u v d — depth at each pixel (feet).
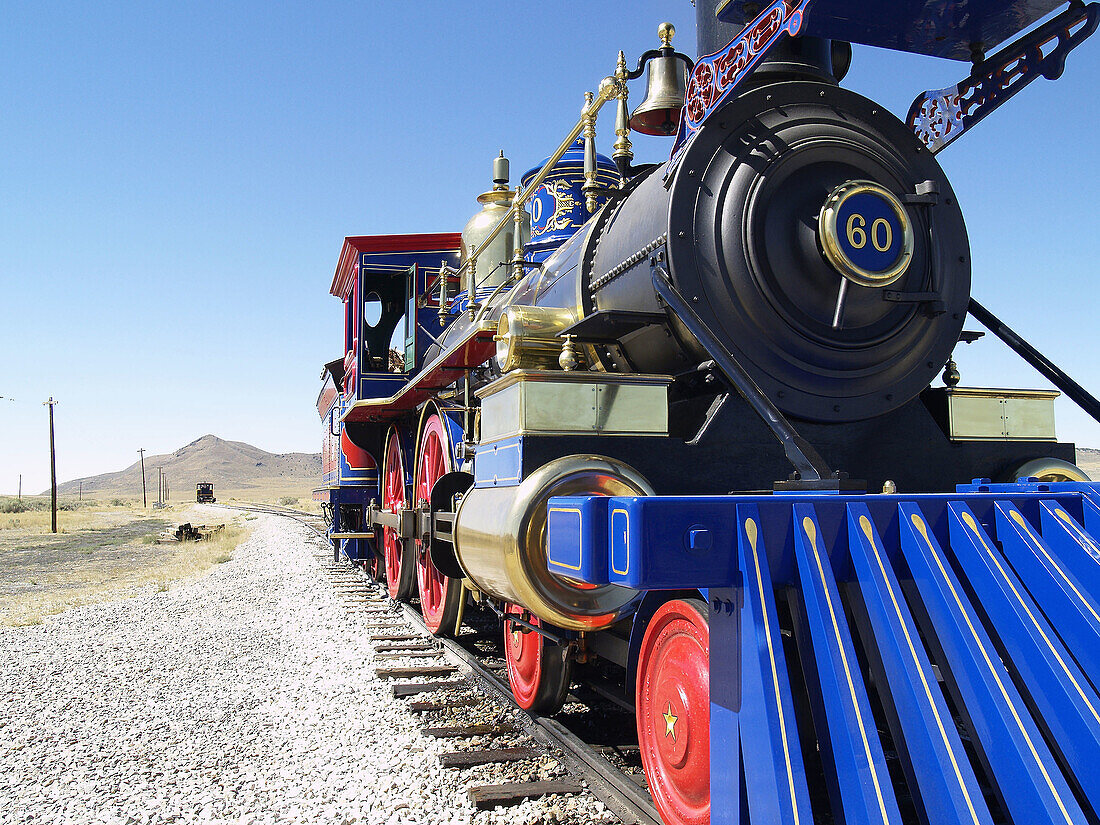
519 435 10.77
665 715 9.41
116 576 50.06
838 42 14.99
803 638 7.75
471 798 11.29
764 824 6.87
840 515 7.97
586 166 14.90
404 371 32.71
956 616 7.42
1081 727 6.73
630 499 7.55
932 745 6.75
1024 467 12.49
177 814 11.48
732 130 12.03
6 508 213.05
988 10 11.28
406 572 28.43
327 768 12.99
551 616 10.34
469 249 28.91
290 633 25.46
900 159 12.66
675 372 12.94
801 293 11.59
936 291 12.28
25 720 16.74
